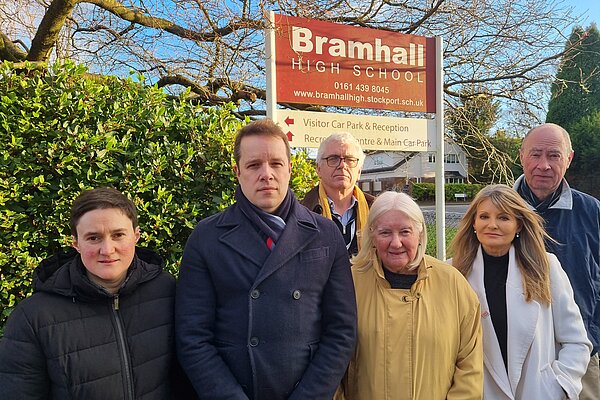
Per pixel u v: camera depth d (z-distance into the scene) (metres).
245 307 1.69
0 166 2.50
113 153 2.75
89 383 1.59
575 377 2.08
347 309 1.83
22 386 1.54
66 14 4.49
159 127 2.99
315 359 1.74
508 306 2.12
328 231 1.90
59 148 2.60
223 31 4.71
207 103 5.94
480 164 8.32
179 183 2.95
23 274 2.48
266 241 1.79
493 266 2.27
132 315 1.72
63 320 1.60
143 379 1.69
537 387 2.03
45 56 4.72
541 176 2.66
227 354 1.69
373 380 1.87
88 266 1.66
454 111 7.67
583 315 2.51
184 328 1.71
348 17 6.45
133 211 1.78
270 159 1.79
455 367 1.96
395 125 4.39
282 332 1.68
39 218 2.58
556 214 2.66
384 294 1.96
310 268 1.78
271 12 3.78
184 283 1.77
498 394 2.09
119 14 5.20
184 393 1.91
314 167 3.98
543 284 2.12
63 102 2.69
